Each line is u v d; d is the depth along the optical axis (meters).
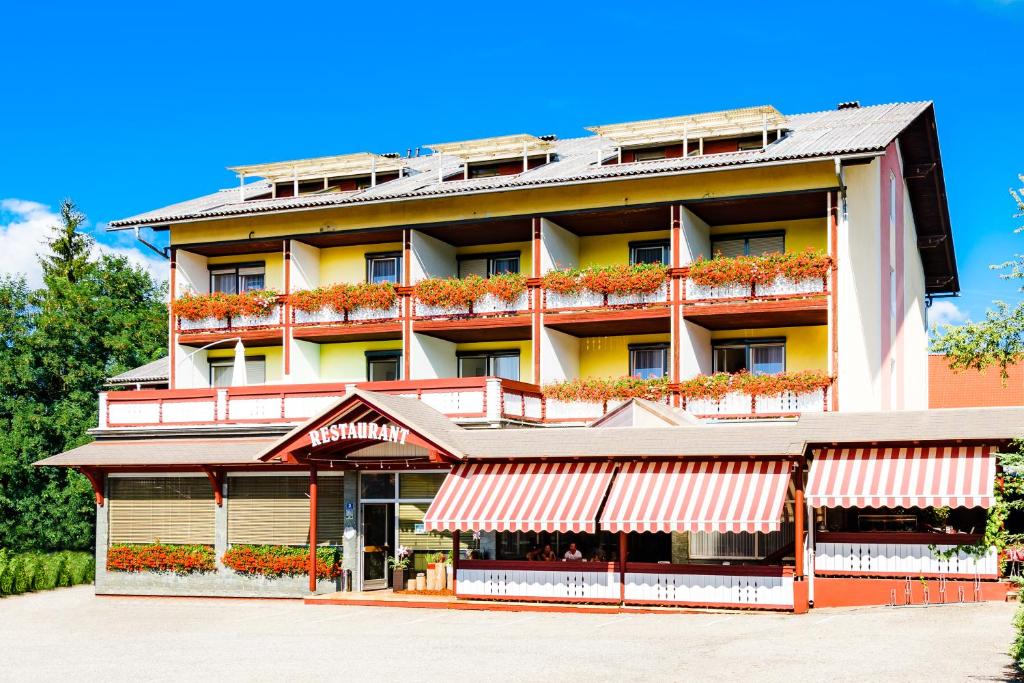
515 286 44.31
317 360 49.56
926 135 48.62
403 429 35.72
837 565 31.45
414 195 45.34
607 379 43.19
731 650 25.16
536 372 43.78
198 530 42.25
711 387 41.00
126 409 45.47
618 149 46.53
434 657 25.92
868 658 23.30
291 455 37.34
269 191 53.44
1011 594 28.41
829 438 31.62
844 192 40.31
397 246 48.94
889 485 30.14
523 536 37.66
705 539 36.12
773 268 40.59
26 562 46.72
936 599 30.27
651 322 43.28
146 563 42.38
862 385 41.84
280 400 43.25
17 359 58.50
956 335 38.72
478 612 33.81
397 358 48.75
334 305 47.03
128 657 27.84
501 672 23.75
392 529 39.41
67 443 57.16
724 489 31.75
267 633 31.14
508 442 35.78
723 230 45.00
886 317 45.84
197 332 49.41
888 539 30.98
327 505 40.31
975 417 31.16
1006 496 28.67
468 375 48.44
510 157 48.50
